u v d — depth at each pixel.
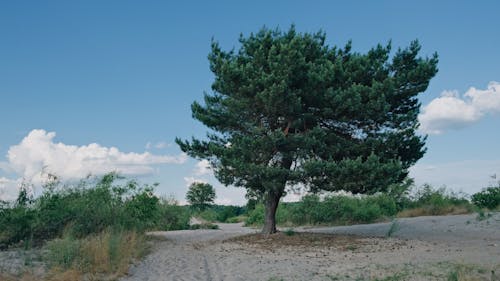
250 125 19.20
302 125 18.47
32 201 16.86
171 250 16.53
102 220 17.70
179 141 19.83
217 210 65.19
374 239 17.84
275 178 17.30
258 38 19.59
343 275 10.34
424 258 12.26
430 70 17.89
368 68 18.45
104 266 11.07
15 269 10.75
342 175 16.59
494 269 9.74
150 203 20.47
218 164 19.06
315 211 29.72
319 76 17.08
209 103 19.62
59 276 9.98
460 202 29.34
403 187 32.44
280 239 18.52
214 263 13.27
